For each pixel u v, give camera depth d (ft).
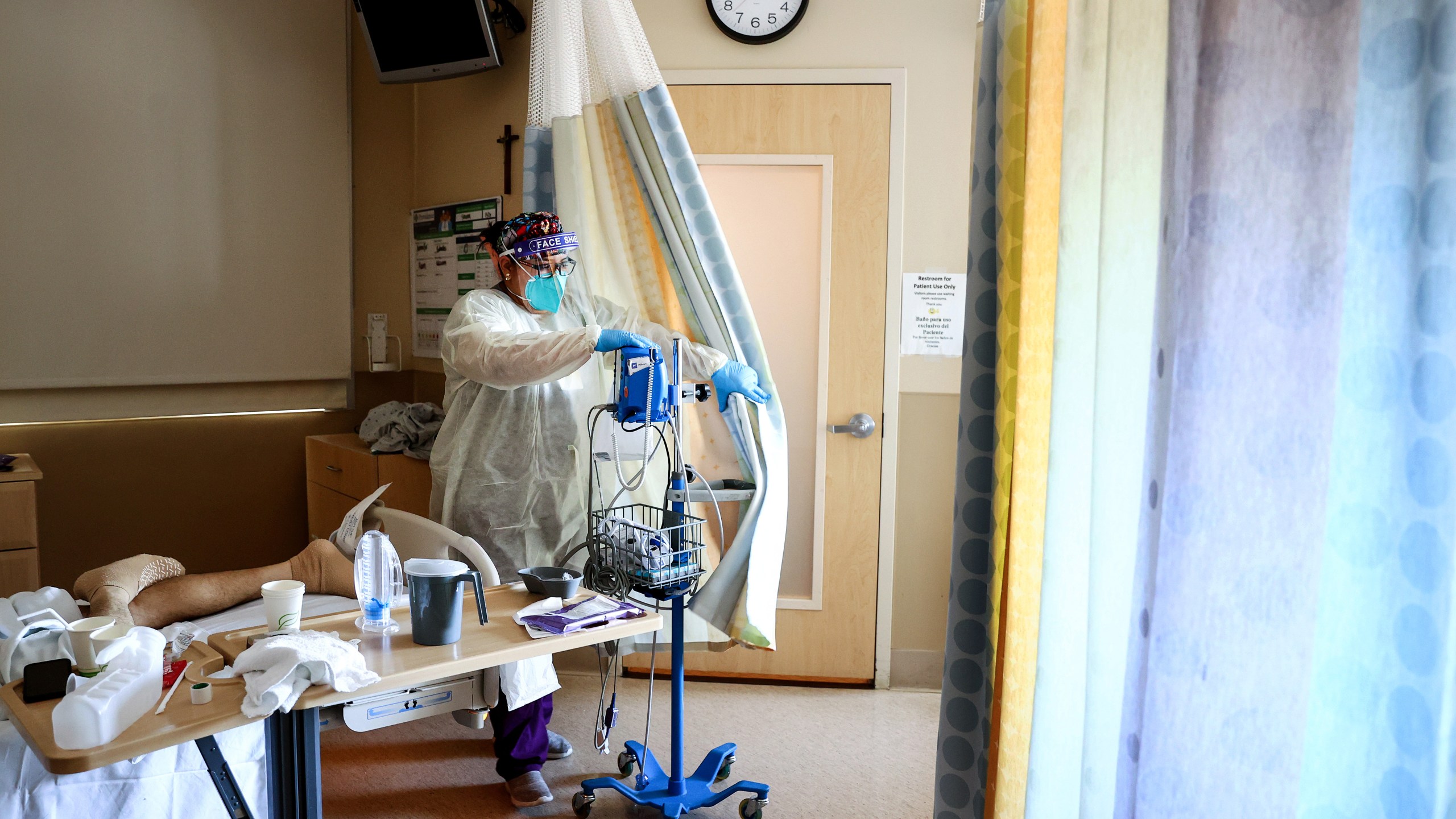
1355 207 2.89
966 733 4.86
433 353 13.03
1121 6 3.52
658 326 8.31
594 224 8.58
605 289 8.71
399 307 13.50
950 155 9.80
